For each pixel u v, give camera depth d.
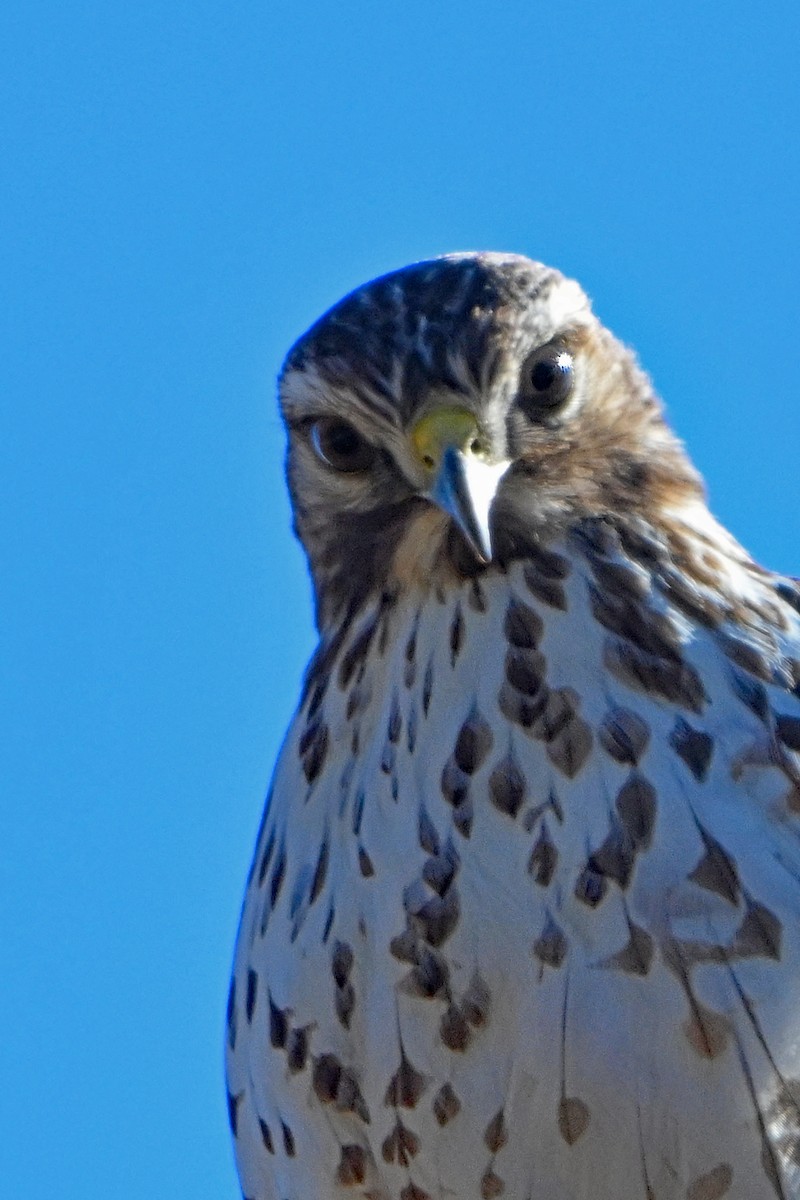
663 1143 8.44
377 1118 9.12
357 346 10.25
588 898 8.59
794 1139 8.41
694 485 10.30
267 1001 9.57
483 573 9.71
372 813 9.26
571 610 9.49
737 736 8.93
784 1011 8.38
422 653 9.56
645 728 8.95
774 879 8.53
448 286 10.38
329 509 10.31
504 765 8.98
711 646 9.34
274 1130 9.64
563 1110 8.53
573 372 10.21
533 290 10.32
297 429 10.62
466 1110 8.77
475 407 9.94
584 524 9.88
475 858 8.84
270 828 9.95
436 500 9.62
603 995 8.47
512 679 9.26
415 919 8.88
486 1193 8.86
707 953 8.44
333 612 10.31
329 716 9.85
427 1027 8.83
